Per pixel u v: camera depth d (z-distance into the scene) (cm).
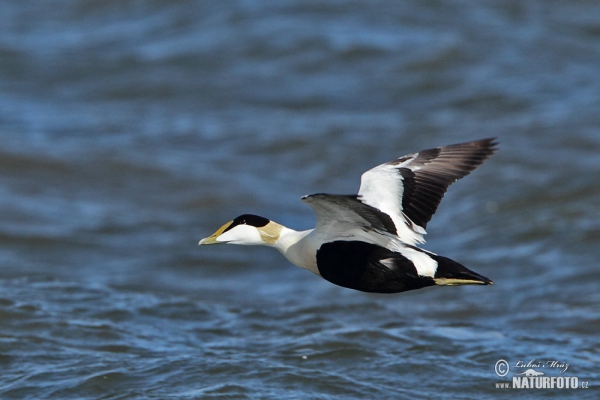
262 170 2039
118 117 2386
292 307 1364
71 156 2030
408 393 1051
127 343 1184
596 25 2873
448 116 2291
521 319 1297
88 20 3067
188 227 1775
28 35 2945
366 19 2848
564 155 1961
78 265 1608
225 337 1230
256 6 2966
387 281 819
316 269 844
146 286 1507
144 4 3100
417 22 2842
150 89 2552
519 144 2031
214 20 2912
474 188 1838
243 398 1023
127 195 1900
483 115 2283
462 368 1114
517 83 2472
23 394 1042
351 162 2053
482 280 807
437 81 2505
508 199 1762
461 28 2803
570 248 1531
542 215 1675
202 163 2061
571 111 2247
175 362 1112
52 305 1298
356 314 1327
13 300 1291
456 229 1694
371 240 816
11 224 1734
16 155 2011
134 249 1673
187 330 1252
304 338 1202
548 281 1431
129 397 1023
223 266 1620
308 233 846
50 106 2462
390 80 2523
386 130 2206
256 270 1612
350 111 2375
